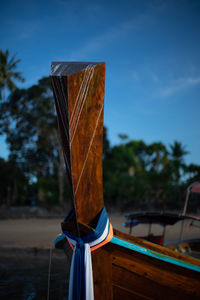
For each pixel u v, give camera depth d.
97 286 3.36
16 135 36.22
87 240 3.17
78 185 2.97
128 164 43.81
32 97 35.38
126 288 3.51
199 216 6.38
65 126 2.66
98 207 3.19
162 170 36.19
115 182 34.72
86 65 2.70
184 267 3.53
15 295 5.77
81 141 2.85
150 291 3.57
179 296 3.63
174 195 31.61
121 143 47.75
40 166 37.41
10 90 37.16
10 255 9.70
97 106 2.85
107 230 3.26
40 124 35.75
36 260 9.07
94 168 3.03
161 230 10.03
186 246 7.69
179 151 45.72
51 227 18.34
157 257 3.46
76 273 3.11
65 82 2.50
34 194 38.25
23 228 17.73
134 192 32.25
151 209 29.83
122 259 3.42
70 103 2.57
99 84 2.81
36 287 6.28
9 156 36.91
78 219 3.12
